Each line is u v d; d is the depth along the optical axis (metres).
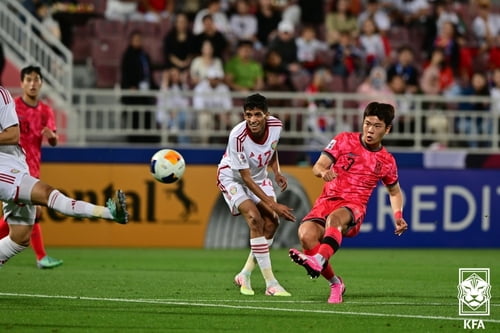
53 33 65.50
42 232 55.16
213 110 56.56
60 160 54.62
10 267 42.50
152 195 55.50
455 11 75.94
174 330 24.64
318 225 30.61
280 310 28.33
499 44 75.44
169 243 55.72
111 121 59.28
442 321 26.66
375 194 57.66
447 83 68.38
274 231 33.84
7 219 29.03
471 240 58.50
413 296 32.88
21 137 39.06
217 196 56.03
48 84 58.69
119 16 69.50
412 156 57.72
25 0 64.62
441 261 48.84
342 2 72.06
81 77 65.38
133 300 30.53
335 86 66.88
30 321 25.73
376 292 34.12
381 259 49.91
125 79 62.47
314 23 73.38
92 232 55.47
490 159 58.53
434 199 58.03
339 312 28.08
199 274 40.28
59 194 27.53
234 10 71.00
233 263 46.19
